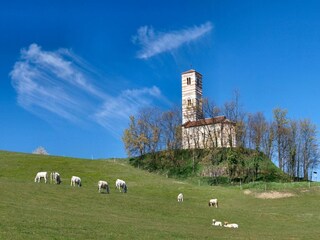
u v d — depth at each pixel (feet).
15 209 136.05
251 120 505.25
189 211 195.11
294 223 186.70
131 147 584.40
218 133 525.34
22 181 225.15
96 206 176.14
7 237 92.22
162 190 281.95
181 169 519.60
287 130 514.68
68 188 212.84
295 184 330.54
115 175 317.63
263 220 191.21
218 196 275.80
